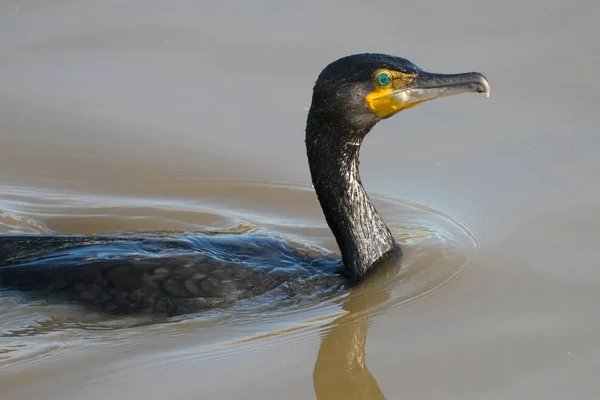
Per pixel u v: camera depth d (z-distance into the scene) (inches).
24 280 402.6
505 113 573.3
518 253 450.9
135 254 416.8
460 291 421.1
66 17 681.6
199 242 438.0
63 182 546.6
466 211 494.9
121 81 619.8
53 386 348.8
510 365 360.5
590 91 581.0
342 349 375.9
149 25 668.7
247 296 409.4
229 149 567.2
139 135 581.0
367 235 439.5
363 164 544.1
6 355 366.0
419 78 416.8
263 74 615.8
